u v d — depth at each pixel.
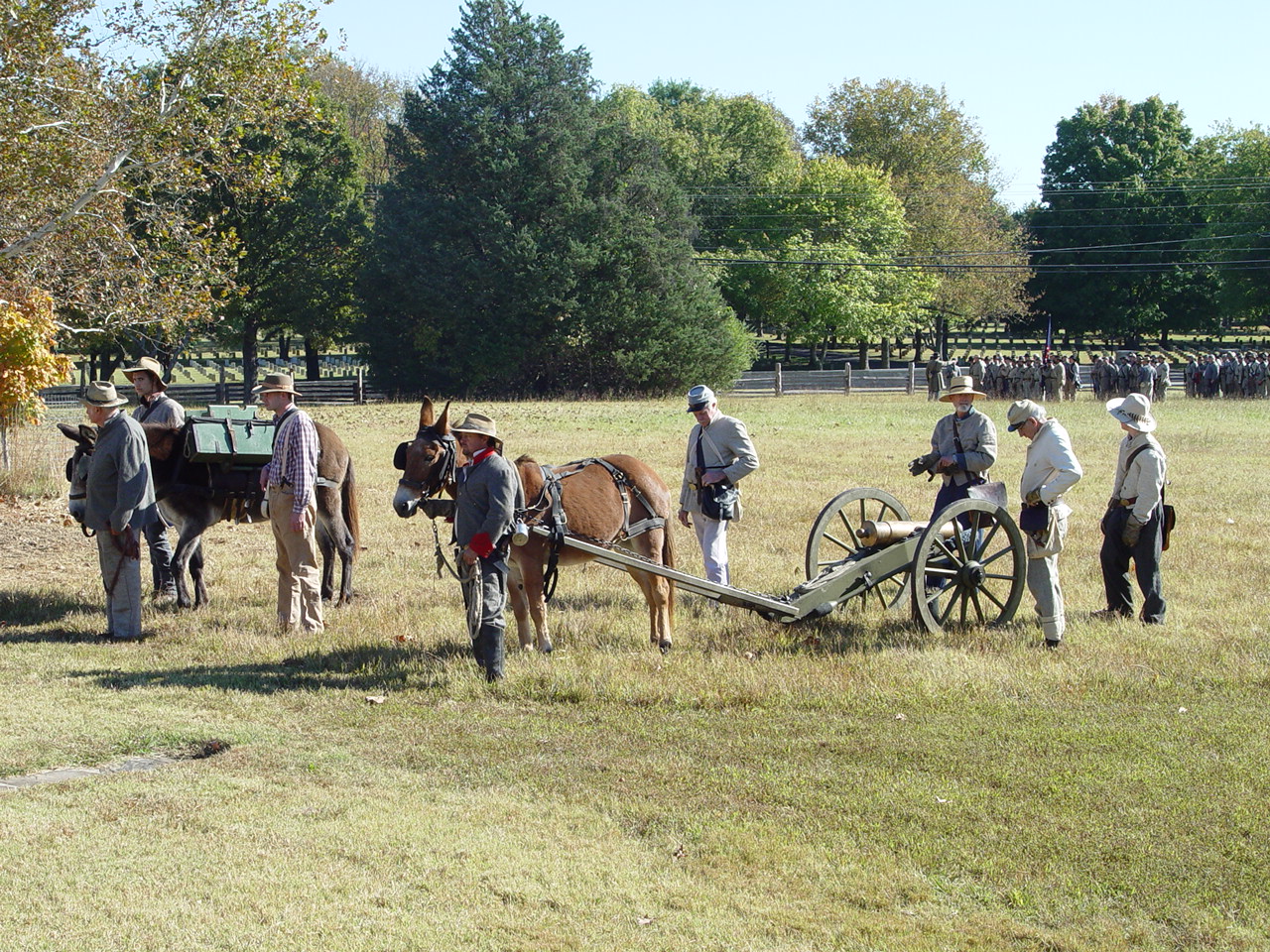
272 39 21.11
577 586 11.34
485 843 5.37
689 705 7.53
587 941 4.47
